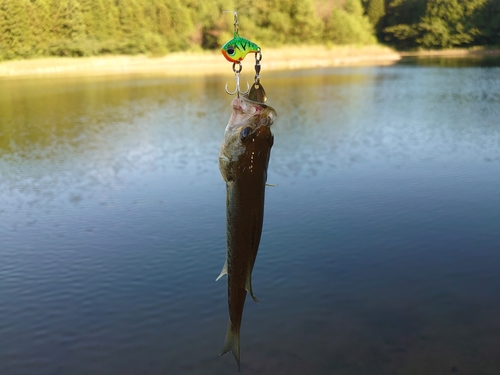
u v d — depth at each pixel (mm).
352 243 8250
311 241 8375
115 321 6559
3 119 22141
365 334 6086
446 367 5512
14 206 10602
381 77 36312
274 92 28766
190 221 9484
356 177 11617
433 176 11516
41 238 8922
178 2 63562
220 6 63562
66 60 56688
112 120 20875
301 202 10078
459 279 7160
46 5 60406
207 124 19016
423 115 19406
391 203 9875
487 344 5828
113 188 11594
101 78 42531
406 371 5480
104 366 5801
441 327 6160
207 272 7625
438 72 38812
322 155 13773
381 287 7035
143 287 7289
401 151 13922
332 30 66875
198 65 54719
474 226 8742
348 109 21641
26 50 58969
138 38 62125
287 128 17734
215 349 6000
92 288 7285
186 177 12250
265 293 6973
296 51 62188
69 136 17734
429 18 70125
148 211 10047
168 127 18703
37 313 6754
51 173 13055
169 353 5949
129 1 63344
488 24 67625
